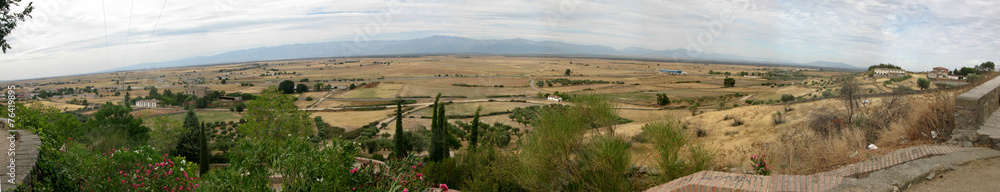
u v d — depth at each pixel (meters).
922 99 9.76
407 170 5.07
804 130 10.48
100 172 5.70
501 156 10.27
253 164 4.21
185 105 42.66
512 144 16.47
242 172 4.16
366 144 27.41
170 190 5.93
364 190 4.57
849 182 4.21
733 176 4.68
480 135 24.52
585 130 7.57
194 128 25.52
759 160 7.25
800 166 7.09
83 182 5.74
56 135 9.15
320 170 4.29
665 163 6.65
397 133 18.23
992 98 8.50
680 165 6.66
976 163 4.97
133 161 5.93
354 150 4.61
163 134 23.92
